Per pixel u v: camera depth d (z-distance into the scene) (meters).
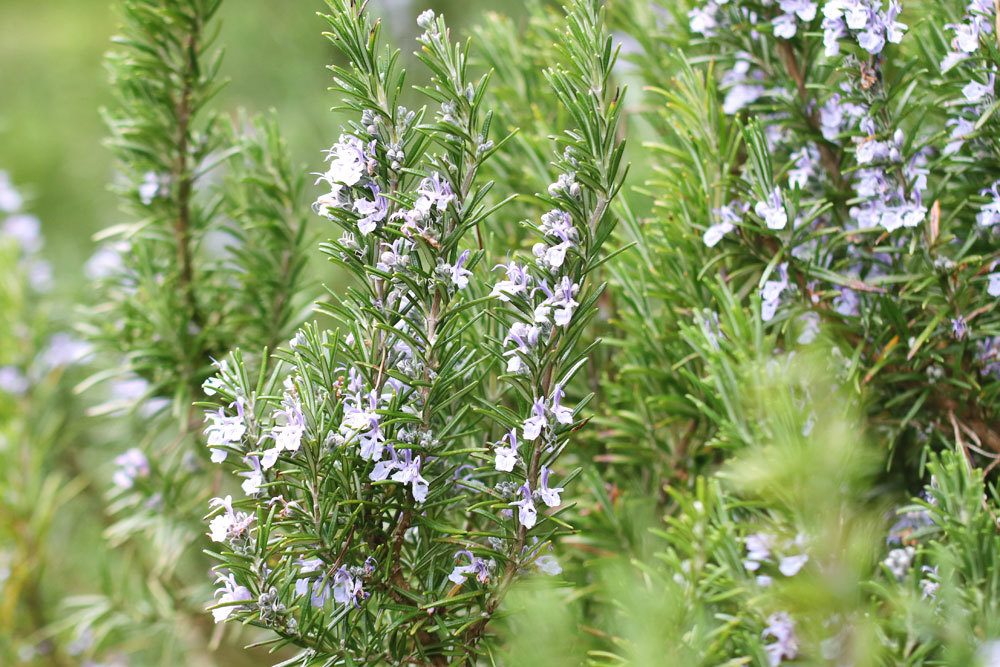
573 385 0.87
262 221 0.90
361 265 0.73
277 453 0.71
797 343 0.79
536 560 0.72
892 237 0.78
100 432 1.12
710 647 0.71
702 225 0.80
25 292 1.12
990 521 0.71
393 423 0.72
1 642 1.02
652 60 0.91
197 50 0.90
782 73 0.81
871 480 0.72
